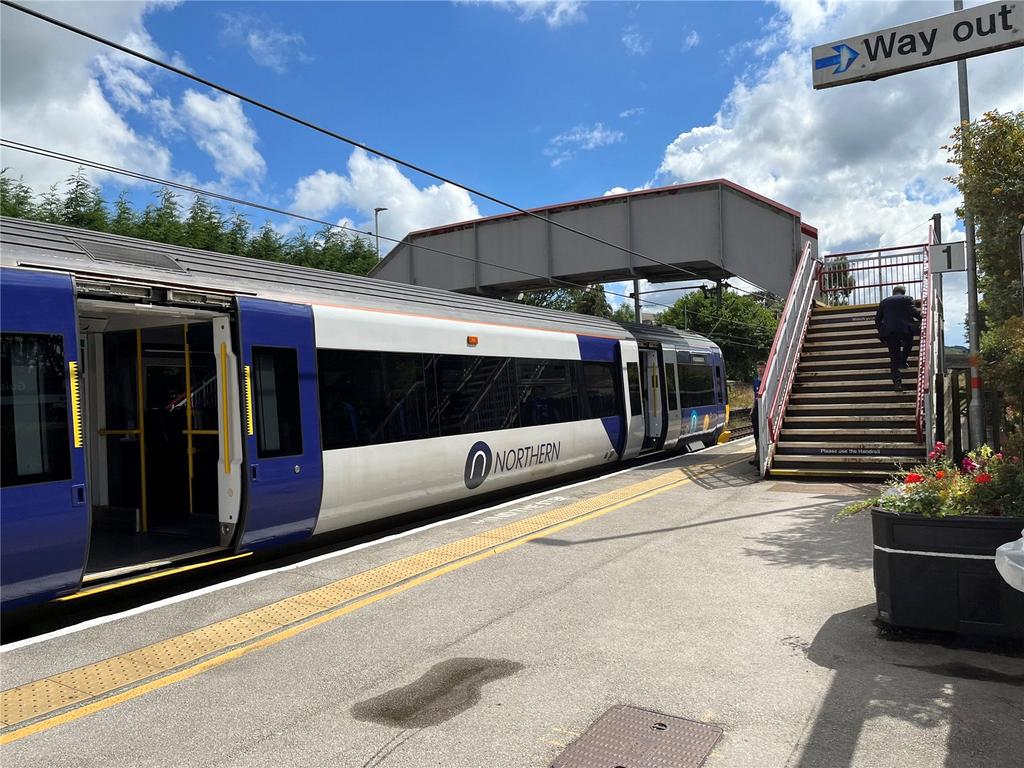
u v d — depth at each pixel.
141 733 3.84
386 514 8.77
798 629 5.11
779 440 12.77
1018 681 4.19
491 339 10.70
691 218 19.22
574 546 7.73
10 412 5.29
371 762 3.51
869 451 11.85
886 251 17.52
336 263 33.53
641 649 4.84
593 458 13.38
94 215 23.36
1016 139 7.27
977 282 10.36
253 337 7.07
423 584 6.49
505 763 3.46
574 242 20.75
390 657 4.83
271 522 7.16
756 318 43.69
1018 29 6.92
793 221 17.91
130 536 7.58
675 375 17.02
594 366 13.51
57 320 5.59
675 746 3.57
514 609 5.75
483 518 9.45
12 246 5.74
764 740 3.61
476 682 4.39
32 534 5.35
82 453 5.70
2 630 5.64
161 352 8.02
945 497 4.89
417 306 9.59
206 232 27.28
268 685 4.42
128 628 5.47
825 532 7.95
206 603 6.06
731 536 7.95
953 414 12.05
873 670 4.39
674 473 13.17
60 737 3.81
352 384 8.18
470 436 10.00
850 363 14.13
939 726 3.70
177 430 7.91
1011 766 3.32
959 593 4.61
